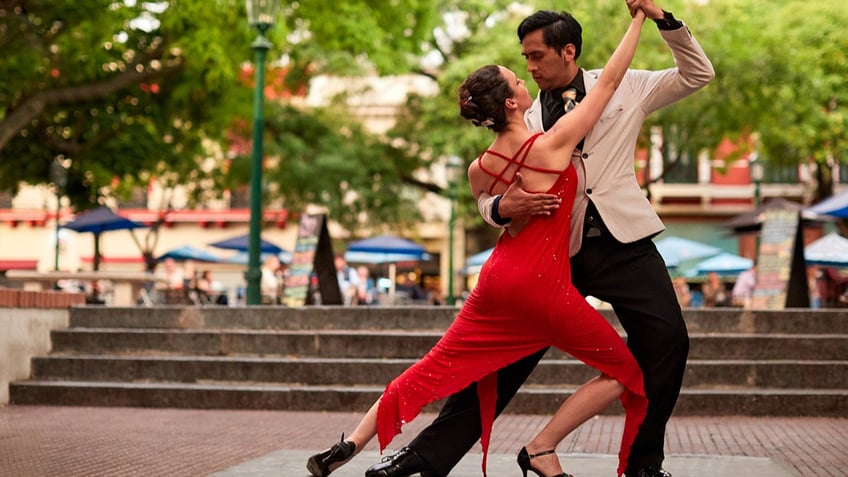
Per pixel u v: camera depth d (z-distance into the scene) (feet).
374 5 70.54
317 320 34.12
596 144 14.03
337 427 25.62
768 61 85.25
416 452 14.35
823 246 58.49
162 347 33.42
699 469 16.87
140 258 135.33
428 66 103.60
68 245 135.95
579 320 13.52
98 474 17.56
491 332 13.91
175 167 76.54
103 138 70.79
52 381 32.24
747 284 59.52
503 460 18.24
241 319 34.60
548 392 28.99
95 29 59.26
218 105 72.02
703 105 84.07
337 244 116.06
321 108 97.14
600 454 18.95
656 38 79.20
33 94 64.80
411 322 33.65
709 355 31.45
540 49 14.03
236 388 30.60
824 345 31.19
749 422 27.40
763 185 124.88
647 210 14.08
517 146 13.78
